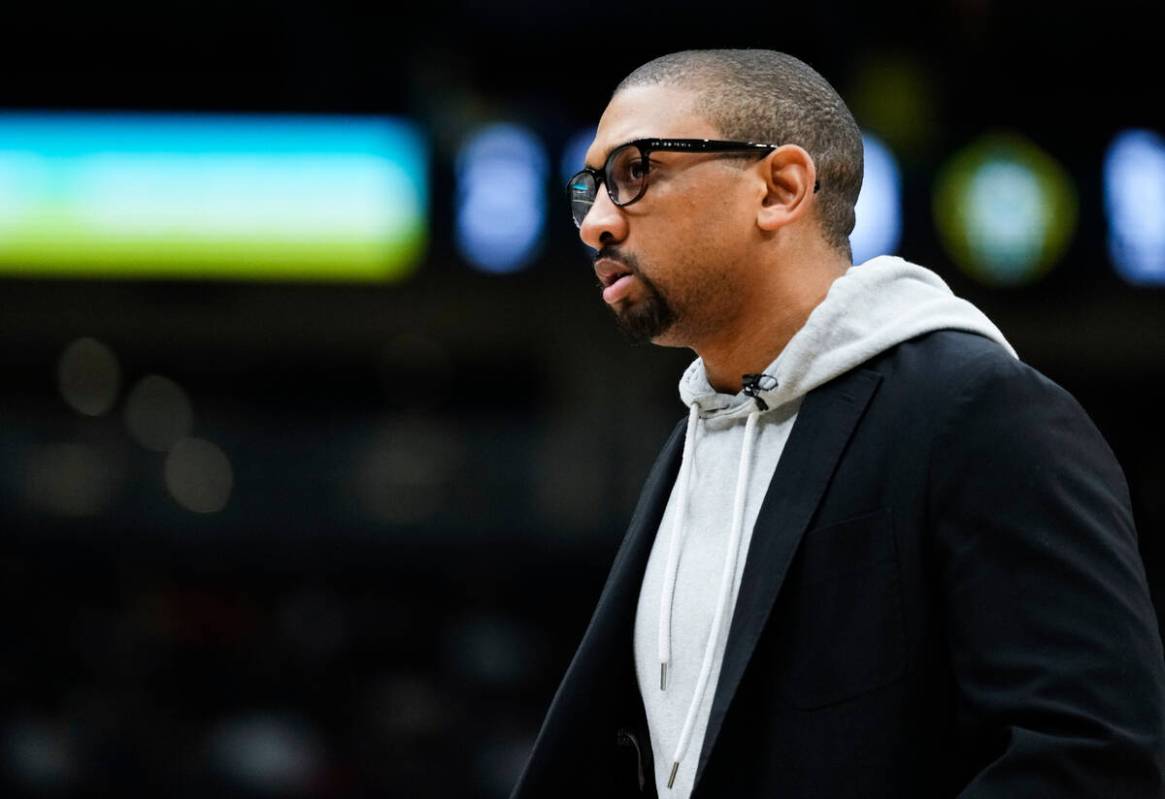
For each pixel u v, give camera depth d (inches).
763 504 181.3
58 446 1513.3
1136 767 153.1
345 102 1194.6
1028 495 165.2
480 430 1435.8
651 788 196.2
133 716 1180.5
